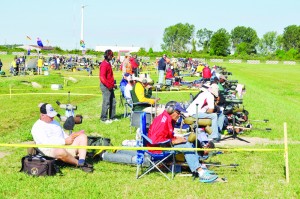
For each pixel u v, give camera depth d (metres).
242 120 13.51
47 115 8.60
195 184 8.00
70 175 8.30
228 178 8.43
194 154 8.23
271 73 59.31
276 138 12.34
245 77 46.12
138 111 12.25
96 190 7.51
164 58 28.55
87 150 9.65
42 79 32.81
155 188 7.75
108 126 13.39
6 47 102.94
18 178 8.02
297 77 50.78
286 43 193.75
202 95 11.50
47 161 8.20
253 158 9.93
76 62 58.88
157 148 8.09
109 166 9.04
